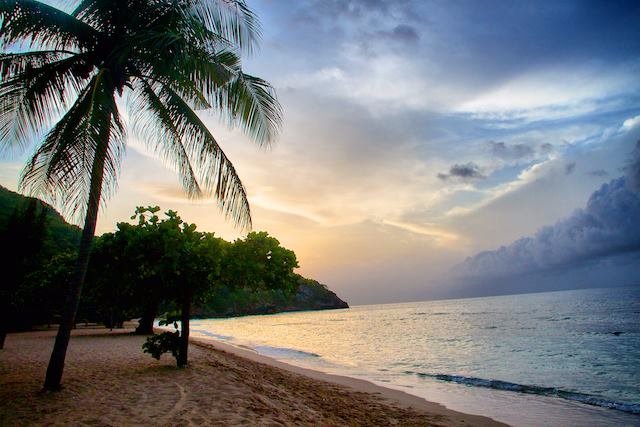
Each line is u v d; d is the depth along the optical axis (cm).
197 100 991
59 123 777
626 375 1583
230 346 2839
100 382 897
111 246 1409
